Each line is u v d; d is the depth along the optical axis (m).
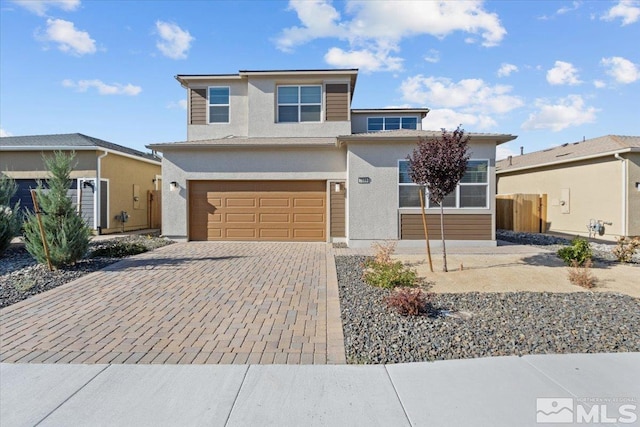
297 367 3.76
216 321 5.13
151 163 19.78
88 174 15.58
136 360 3.92
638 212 14.03
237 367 3.76
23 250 11.09
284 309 5.67
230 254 10.82
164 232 13.80
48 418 2.89
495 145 12.07
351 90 16.64
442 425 2.80
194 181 13.90
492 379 3.49
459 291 6.78
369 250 11.61
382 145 12.28
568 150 18.83
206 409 3.02
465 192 12.13
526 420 2.85
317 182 13.81
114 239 13.69
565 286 7.14
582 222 15.97
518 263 9.30
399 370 3.69
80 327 4.89
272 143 13.51
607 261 9.72
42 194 8.55
